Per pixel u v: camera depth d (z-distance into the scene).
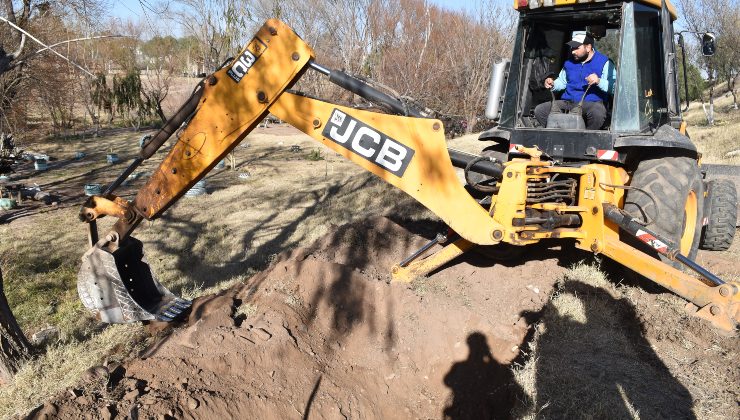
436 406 4.44
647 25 5.35
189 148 4.32
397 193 11.34
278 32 4.21
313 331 4.71
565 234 4.86
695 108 31.61
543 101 6.07
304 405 3.87
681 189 5.15
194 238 8.95
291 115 4.38
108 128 29.41
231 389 3.63
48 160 19.16
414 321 5.00
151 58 29.69
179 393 3.37
